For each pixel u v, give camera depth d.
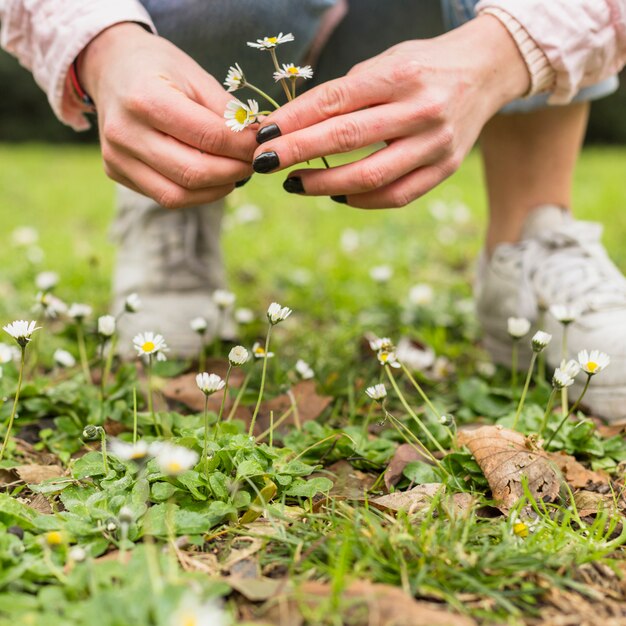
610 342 0.76
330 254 1.59
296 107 0.61
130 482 0.59
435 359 0.94
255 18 0.78
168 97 0.62
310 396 0.76
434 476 0.63
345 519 0.57
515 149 0.86
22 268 1.32
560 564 0.53
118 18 0.67
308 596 0.49
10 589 0.50
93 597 0.47
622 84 5.20
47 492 0.59
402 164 0.62
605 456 0.69
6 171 3.06
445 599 0.51
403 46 0.63
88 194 2.51
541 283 0.83
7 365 0.79
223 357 0.87
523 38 0.68
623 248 1.49
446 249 1.67
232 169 0.63
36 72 0.74
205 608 0.45
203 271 0.91
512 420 0.72
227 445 0.62
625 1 0.70
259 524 0.57
